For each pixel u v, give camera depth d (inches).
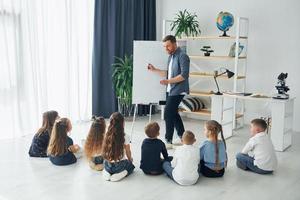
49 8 208.5
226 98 209.2
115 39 249.4
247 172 148.5
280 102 178.2
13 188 126.6
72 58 225.3
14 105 196.2
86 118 240.4
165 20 255.4
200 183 135.2
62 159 149.9
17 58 194.1
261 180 139.5
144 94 194.4
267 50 233.9
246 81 244.5
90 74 242.1
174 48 178.7
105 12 243.9
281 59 229.3
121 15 253.0
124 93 243.4
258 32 235.8
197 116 266.7
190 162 132.2
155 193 124.6
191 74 246.2
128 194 123.2
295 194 126.0
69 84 222.8
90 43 238.1
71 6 218.8
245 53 236.7
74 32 224.1
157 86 192.7
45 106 211.0
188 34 252.2
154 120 253.0
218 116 205.3
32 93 203.5
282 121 178.7
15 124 197.8
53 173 142.1
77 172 143.7
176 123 185.0
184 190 127.9
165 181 136.0
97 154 144.6
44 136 161.0
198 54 263.1
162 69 191.2
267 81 236.2
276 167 147.4
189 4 263.0
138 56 192.2
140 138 199.8
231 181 137.9
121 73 240.8
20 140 190.1
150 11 272.5
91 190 126.0
